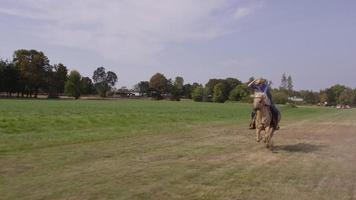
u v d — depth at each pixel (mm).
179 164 12469
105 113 42625
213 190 9344
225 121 34281
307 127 29078
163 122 31906
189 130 24359
